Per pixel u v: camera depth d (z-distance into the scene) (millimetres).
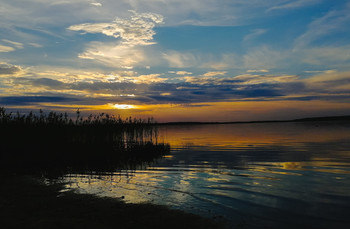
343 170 11352
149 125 23734
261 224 5938
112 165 14305
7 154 16109
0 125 18359
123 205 7457
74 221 6285
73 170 12938
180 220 6297
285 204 7180
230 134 43562
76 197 8297
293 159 14734
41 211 7062
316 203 7160
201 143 26969
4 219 6484
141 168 13273
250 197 7891
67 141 19766
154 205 7406
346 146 20234
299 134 37500
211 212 6766
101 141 20281
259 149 20062
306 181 9609
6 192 9047
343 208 6727
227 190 8703
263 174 11039
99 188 9359
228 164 13703
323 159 14383
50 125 19406
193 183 9773
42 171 12742
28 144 18172
